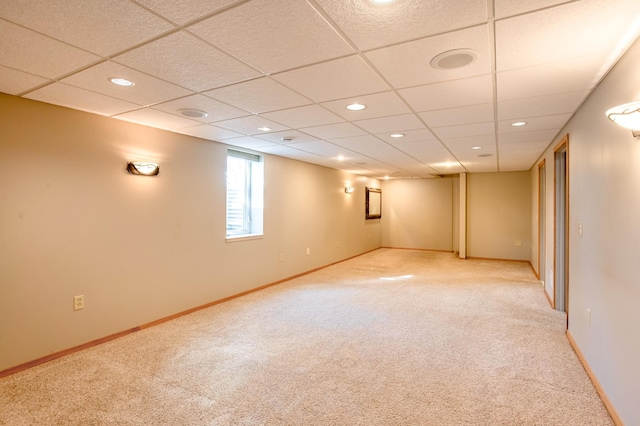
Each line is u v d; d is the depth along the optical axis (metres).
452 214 8.92
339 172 7.37
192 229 3.97
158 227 3.59
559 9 1.40
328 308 4.15
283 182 5.55
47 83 2.25
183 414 2.04
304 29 1.57
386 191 9.70
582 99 2.60
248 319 3.74
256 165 5.13
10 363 2.52
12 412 2.05
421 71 2.05
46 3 1.35
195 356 2.82
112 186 3.16
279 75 2.12
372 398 2.21
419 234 9.31
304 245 6.13
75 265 2.90
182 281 3.86
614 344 2.01
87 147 2.96
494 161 6.10
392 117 3.08
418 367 2.64
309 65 1.97
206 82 2.23
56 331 2.78
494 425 1.94
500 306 4.24
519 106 2.76
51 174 2.73
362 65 1.97
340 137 3.99
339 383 2.40
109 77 2.14
